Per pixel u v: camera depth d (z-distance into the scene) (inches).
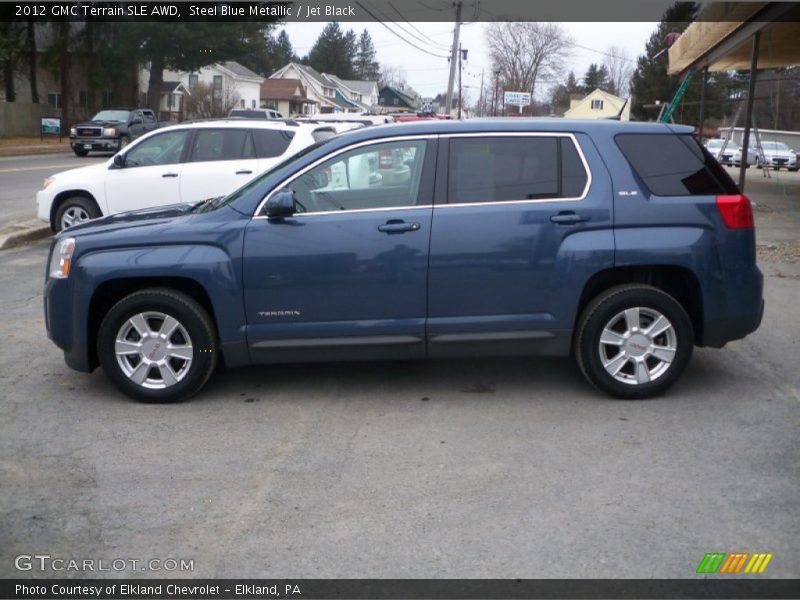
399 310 227.3
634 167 227.8
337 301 226.8
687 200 226.8
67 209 473.4
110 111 1449.3
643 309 227.3
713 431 209.9
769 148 1520.7
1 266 435.5
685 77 1122.7
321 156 229.1
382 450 200.1
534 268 225.1
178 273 225.3
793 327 309.1
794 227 575.8
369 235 224.7
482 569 147.7
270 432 212.4
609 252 223.6
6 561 152.3
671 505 170.2
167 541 158.9
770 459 192.7
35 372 262.2
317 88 3612.2
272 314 227.6
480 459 194.1
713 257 226.1
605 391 231.5
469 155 228.8
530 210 224.8
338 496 176.2
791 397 234.8
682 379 250.7
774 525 161.6
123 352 230.8
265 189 229.5
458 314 227.8
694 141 233.3
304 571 148.2
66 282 230.5
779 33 730.2
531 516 166.4
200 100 2331.4
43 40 1807.3
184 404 233.3
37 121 1817.2
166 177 463.2
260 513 169.2
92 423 219.0
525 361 271.1
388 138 229.1
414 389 244.5
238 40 1785.2
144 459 195.9
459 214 225.0
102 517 168.1
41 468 191.2
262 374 259.6
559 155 228.2
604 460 192.9
